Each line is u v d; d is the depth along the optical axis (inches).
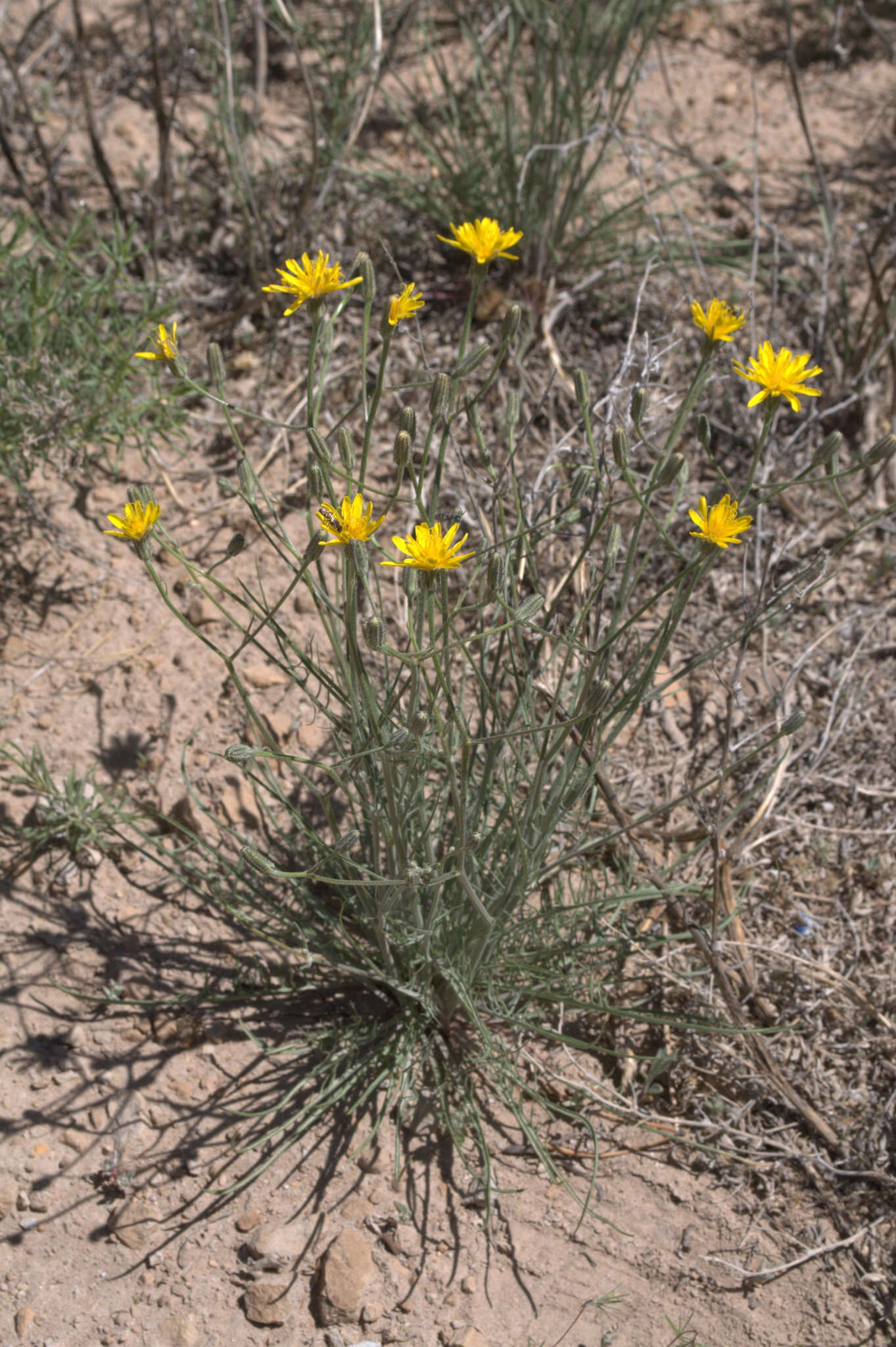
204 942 28.3
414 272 38.4
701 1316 25.2
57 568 32.4
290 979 27.5
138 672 31.2
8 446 31.0
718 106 44.9
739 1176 26.4
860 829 29.9
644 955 27.3
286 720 30.5
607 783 26.8
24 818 29.1
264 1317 24.9
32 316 31.4
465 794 23.3
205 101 44.4
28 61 44.3
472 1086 27.0
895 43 46.3
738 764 24.1
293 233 36.8
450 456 33.8
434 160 39.6
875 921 28.8
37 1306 25.0
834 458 22.8
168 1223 25.7
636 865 29.1
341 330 36.9
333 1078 26.2
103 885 28.7
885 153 42.9
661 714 31.4
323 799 25.7
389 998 27.9
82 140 42.3
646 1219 26.0
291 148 41.7
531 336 35.7
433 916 24.8
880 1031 27.6
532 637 28.6
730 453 34.9
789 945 28.6
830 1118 26.8
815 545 33.5
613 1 41.0
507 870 26.9
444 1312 25.2
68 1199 25.9
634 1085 27.0
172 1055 27.1
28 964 27.8
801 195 41.4
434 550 21.2
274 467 34.4
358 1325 25.0
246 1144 26.4
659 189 41.4
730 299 37.6
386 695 25.8
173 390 33.0
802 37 47.3
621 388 30.2
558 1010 28.0
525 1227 25.9
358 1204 26.0
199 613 31.9
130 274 38.2
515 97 42.1
